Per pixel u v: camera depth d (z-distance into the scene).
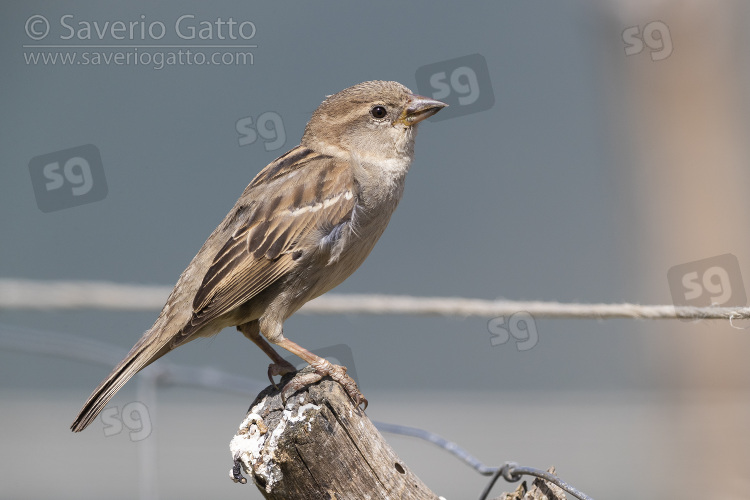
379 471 5.88
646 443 12.17
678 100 11.91
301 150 8.47
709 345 11.84
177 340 7.66
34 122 19.03
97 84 19.20
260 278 7.73
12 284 8.77
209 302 7.61
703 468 11.80
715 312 7.27
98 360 9.74
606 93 12.27
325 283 8.03
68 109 19.16
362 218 8.12
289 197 7.91
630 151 12.19
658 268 12.08
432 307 8.47
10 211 18.59
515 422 13.34
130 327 15.94
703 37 11.80
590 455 12.53
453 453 7.49
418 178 19.84
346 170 8.13
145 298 8.97
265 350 8.08
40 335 9.82
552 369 15.96
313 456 5.85
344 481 5.86
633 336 14.36
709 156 11.89
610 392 15.10
